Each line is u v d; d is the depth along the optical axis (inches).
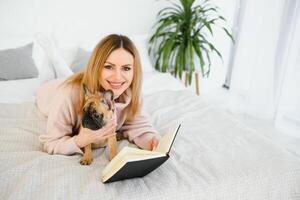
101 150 48.8
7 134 50.8
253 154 47.6
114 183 38.7
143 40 105.0
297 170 44.3
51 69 73.7
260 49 100.8
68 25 104.1
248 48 106.8
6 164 41.2
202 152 47.9
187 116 62.7
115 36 43.2
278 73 102.1
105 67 42.5
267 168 43.7
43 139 47.3
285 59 94.9
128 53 42.9
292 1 94.2
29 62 82.1
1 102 66.3
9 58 79.3
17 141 49.2
